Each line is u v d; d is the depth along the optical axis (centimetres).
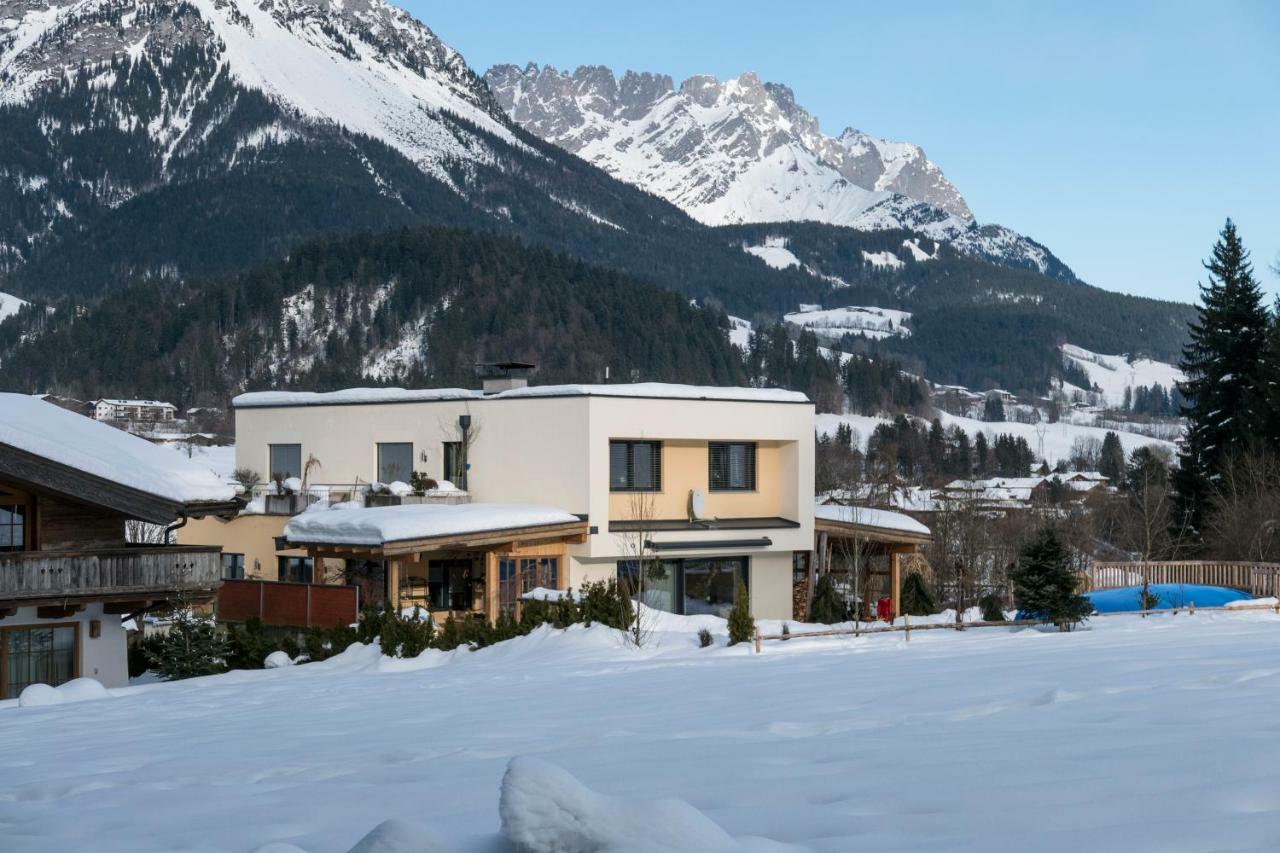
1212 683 941
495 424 3447
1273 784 469
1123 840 399
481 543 3027
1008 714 816
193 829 565
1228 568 3294
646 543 3084
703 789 565
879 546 3775
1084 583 3269
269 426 4016
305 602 2869
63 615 2312
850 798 515
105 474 2284
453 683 1596
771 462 3619
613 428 3275
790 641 2262
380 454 3744
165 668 2380
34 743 1107
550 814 379
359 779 691
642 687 1292
